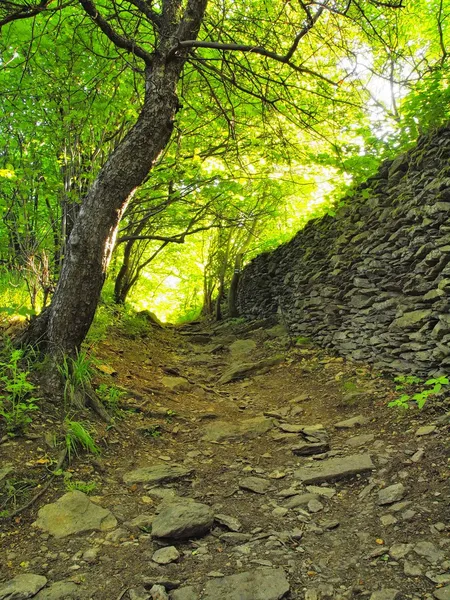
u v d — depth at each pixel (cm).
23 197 523
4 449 329
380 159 676
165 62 434
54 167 654
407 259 569
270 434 485
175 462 396
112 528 275
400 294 604
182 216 994
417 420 436
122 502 310
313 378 703
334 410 549
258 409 608
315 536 274
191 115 682
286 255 1115
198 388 689
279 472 385
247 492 343
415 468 341
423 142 561
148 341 992
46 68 547
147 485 338
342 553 253
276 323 1130
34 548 250
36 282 537
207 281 1927
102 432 407
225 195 880
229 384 764
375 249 649
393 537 262
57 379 421
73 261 429
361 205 724
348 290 756
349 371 674
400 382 561
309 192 873
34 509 284
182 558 248
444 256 488
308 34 429
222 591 216
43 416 382
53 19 532
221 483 360
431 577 221
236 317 1458
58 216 607
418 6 659
